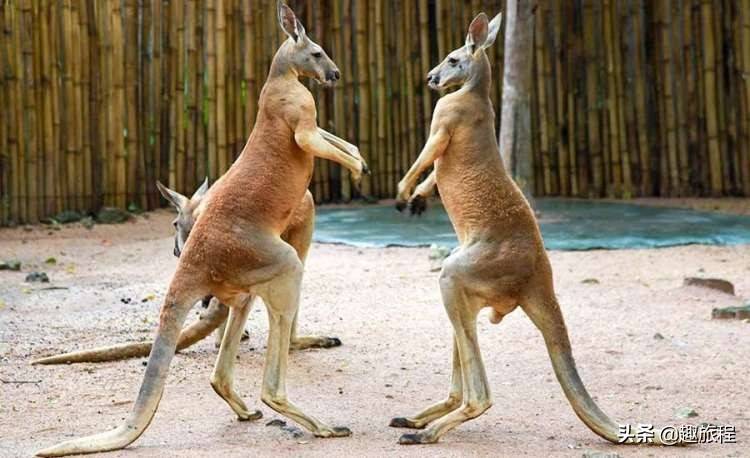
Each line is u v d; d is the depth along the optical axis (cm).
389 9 2133
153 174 2041
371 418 798
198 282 735
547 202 2080
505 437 744
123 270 1484
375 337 1073
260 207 744
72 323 1137
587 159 2161
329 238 1703
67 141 1941
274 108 763
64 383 902
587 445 722
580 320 1126
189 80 2030
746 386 870
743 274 1379
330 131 2144
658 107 2145
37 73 1898
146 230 1861
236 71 2047
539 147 2158
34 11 1888
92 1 1948
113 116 1980
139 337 1073
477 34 761
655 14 2123
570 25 2133
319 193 2158
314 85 2119
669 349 998
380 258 1541
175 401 851
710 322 1104
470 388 728
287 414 748
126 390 882
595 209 1969
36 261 1554
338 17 2117
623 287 1306
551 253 1551
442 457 689
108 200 1992
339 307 1220
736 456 693
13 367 953
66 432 762
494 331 1085
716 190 2127
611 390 869
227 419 798
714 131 2114
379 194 2172
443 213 1986
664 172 2147
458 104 753
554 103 2150
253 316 1180
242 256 734
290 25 784
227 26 2031
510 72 1769
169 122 2030
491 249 727
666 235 1661
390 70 2145
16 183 1892
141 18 2000
